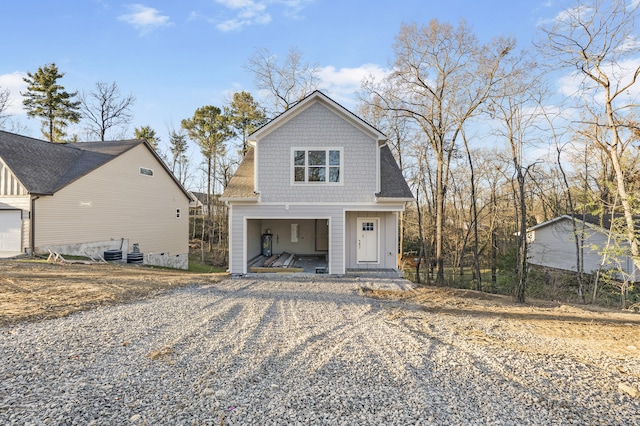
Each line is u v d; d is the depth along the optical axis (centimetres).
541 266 2373
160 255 2358
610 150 1427
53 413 342
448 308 923
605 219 1878
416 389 424
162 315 739
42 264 1429
